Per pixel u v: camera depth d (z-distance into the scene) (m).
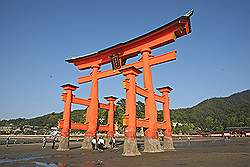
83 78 39.28
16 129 129.38
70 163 19.45
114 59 34.47
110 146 38.25
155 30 29.45
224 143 54.53
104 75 36.38
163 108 34.12
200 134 119.38
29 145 45.22
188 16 27.19
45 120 153.50
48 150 33.31
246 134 108.94
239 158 20.80
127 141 25.59
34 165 18.58
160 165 17.39
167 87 34.44
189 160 20.06
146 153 26.64
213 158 21.11
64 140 33.25
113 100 41.03
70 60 39.88
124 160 20.88
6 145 45.00
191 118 178.50
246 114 168.38
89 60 38.59
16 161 21.27
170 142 32.66
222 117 180.50
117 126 73.44
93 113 36.44
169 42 29.53
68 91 34.41
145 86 29.72
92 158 22.89
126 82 26.30
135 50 32.19
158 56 29.81
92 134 35.97
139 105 82.88
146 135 28.62
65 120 33.69
